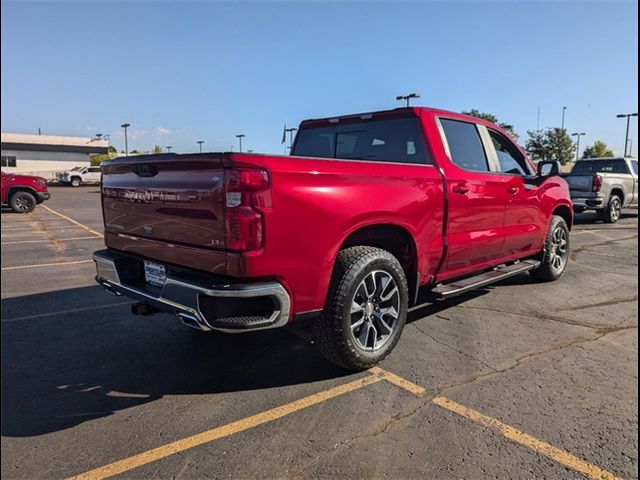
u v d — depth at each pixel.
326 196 3.17
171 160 3.18
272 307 2.99
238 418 3.02
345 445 2.73
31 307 5.36
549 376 3.60
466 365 3.79
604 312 5.15
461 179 4.37
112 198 4.03
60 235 11.83
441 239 4.19
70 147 57.78
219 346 4.21
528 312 5.14
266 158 2.89
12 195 18.20
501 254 5.23
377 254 3.52
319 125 5.32
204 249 3.04
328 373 3.66
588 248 9.52
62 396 3.31
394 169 3.72
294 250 3.01
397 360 3.88
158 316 5.05
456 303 5.47
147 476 2.46
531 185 5.57
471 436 2.82
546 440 2.78
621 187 14.32
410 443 2.74
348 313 3.36
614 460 2.60
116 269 3.79
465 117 4.82
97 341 4.33
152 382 3.53
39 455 2.63
